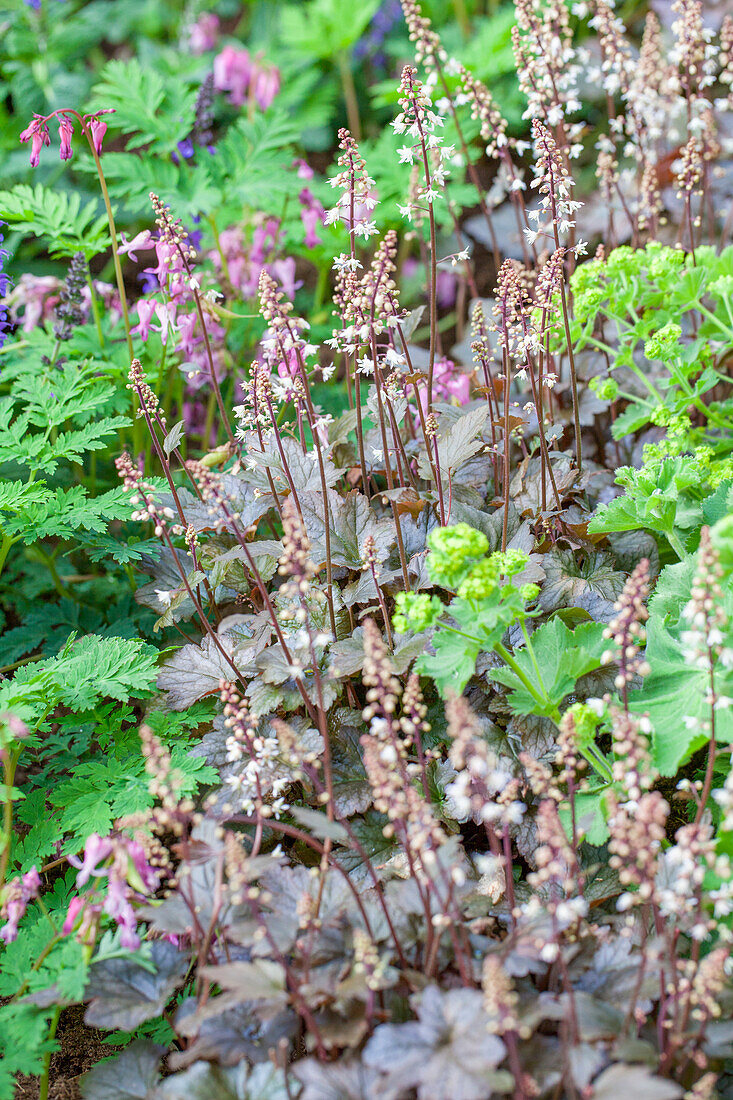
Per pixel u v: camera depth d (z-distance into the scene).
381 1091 1.68
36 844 2.67
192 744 2.94
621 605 2.11
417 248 5.88
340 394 4.44
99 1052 2.62
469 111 5.20
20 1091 2.53
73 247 3.93
